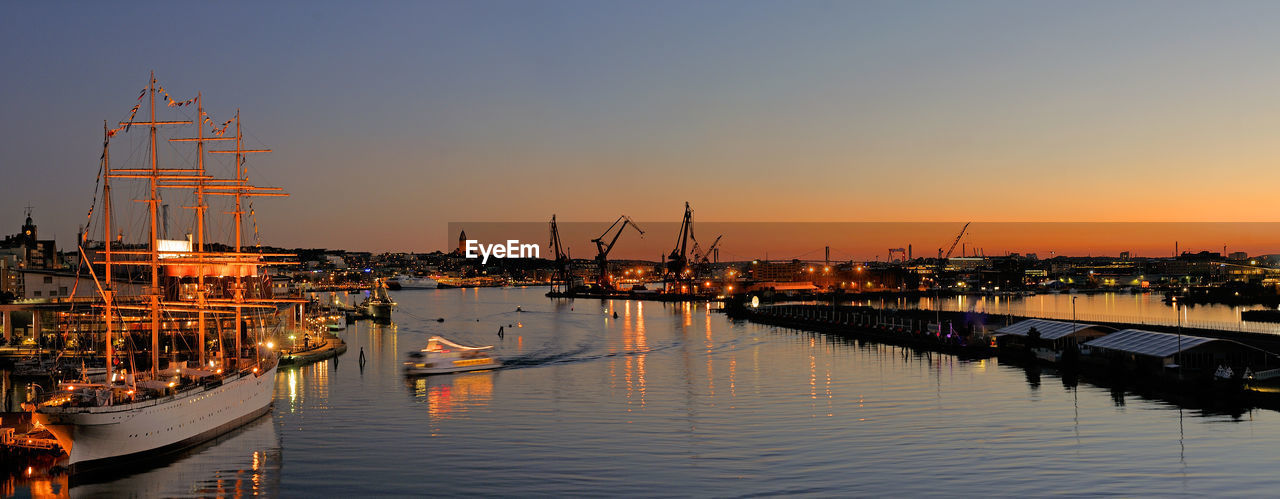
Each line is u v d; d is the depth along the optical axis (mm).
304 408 121375
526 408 121500
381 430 106062
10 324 172750
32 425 89938
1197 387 123812
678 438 101125
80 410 80250
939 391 134250
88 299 163625
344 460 91000
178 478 84125
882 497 77312
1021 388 136375
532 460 90938
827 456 91750
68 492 79375
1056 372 155625
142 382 93438
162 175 108812
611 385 144000
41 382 135875
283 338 197250
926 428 105312
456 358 164250
